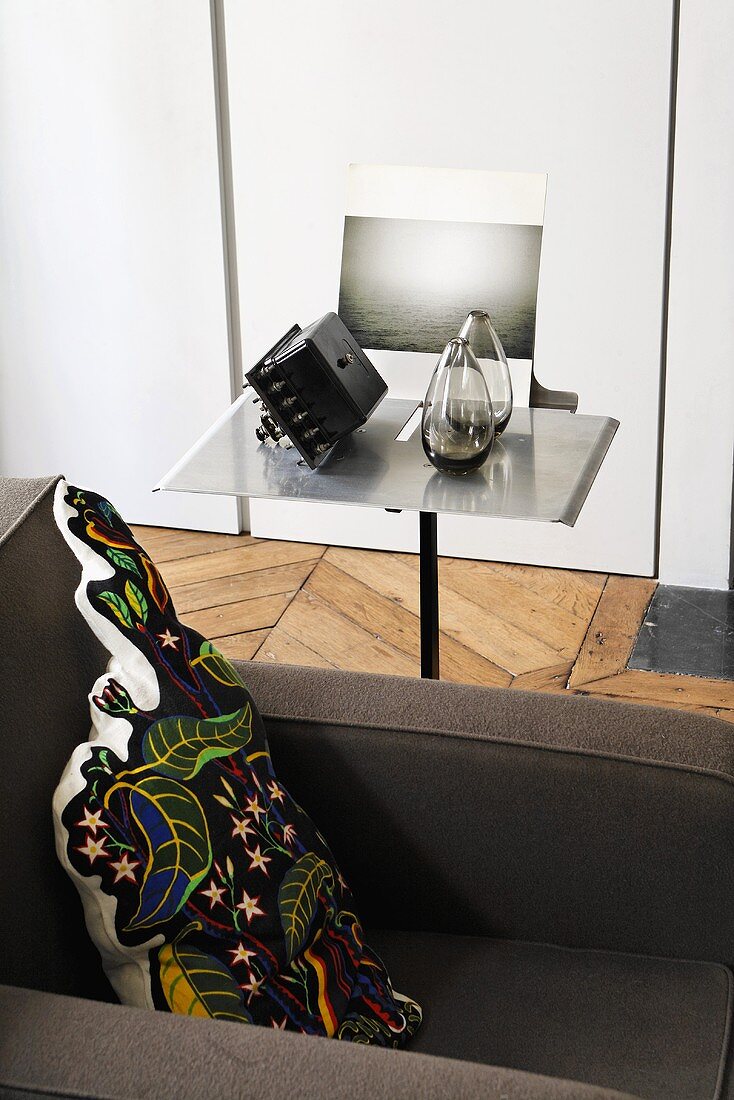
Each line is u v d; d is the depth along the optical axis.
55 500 1.11
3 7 2.64
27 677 1.03
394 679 1.26
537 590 2.69
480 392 1.38
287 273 2.72
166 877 0.98
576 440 1.52
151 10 2.56
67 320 2.88
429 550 1.52
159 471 2.96
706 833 1.11
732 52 2.28
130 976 0.98
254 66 2.57
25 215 2.81
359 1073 0.78
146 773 1.01
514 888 1.17
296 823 1.11
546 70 2.42
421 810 1.18
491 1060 1.03
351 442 1.52
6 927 0.93
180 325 2.81
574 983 1.11
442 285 1.62
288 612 2.60
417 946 1.18
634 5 2.32
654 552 2.71
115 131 2.68
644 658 2.40
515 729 1.17
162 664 1.07
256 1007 0.99
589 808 1.13
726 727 1.18
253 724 1.12
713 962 1.14
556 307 2.58
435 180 1.61
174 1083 0.78
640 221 2.46
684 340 2.49
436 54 2.47
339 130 2.58
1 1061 0.80
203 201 2.68
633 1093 0.98
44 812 1.00
